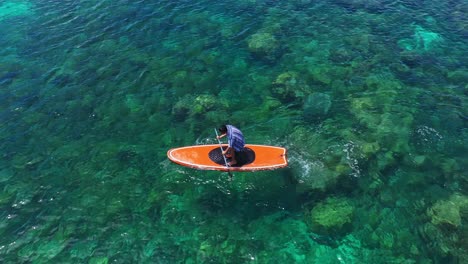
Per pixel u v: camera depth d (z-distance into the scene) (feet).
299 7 86.74
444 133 54.19
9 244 42.37
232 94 62.75
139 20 83.05
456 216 42.80
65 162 52.16
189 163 47.62
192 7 87.35
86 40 77.36
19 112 60.54
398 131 54.39
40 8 90.58
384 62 68.69
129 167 51.11
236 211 45.29
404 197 46.01
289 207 45.47
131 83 65.77
